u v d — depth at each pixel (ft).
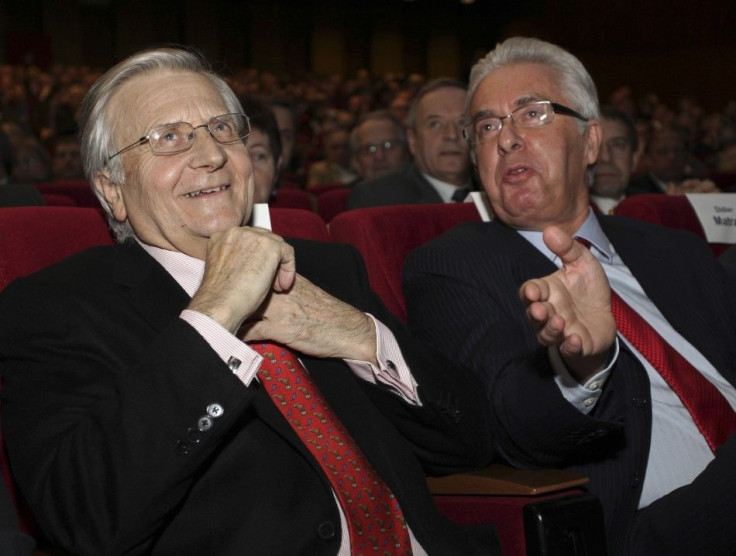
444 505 5.67
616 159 14.26
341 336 5.67
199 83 5.67
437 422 5.73
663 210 10.02
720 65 58.29
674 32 59.67
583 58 62.69
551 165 7.07
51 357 5.15
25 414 5.04
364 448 5.59
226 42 68.08
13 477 5.29
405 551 5.29
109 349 5.16
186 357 4.69
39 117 45.65
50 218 6.06
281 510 5.09
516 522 5.32
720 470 5.90
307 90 54.85
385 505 5.35
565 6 63.72
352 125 26.81
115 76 5.62
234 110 5.86
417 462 5.75
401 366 5.74
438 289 6.87
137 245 5.74
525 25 67.77
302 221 7.35
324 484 5.19
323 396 5.69
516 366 6.11
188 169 5.48
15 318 5.24
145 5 64.75
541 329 5.05
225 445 5.12
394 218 7.77
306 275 6.19
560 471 5.68
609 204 14.47
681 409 6.66
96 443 4.62
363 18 71.87
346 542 5.22
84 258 5.61
